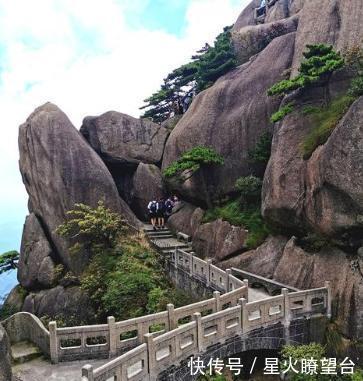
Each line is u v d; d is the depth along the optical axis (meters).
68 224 23.98
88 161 26.80
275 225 21.53
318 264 18.12
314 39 23.55
